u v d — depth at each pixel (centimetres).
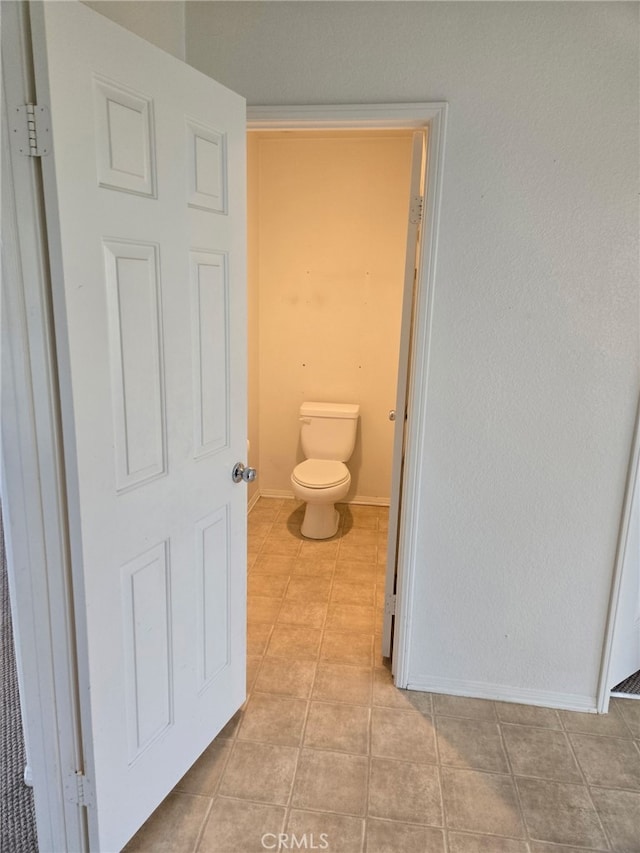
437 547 216
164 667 165
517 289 192
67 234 116
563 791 184
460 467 209
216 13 188
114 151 126
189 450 163
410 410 208
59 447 126
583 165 181
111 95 124
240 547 198
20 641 145
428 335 199
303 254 378
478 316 196
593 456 202
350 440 382
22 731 205
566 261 188
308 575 315
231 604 196
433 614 222
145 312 140
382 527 377
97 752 142
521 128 181
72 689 140
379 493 412
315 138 357
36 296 118
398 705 220
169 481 156
